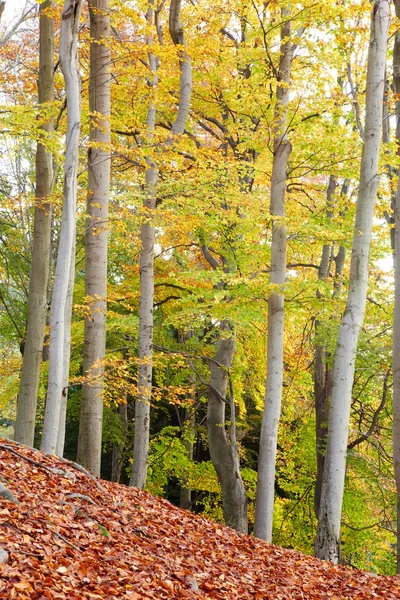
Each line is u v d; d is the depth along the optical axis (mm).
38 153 12742
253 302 13836
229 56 14719
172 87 14781
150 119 14211
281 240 13398
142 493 10375
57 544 5934
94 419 11914
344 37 12469
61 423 10609
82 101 14078
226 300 14750
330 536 11500
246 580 7547
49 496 7262
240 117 16797
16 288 19672
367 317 16969
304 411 20953
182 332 21547
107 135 11633
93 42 11672
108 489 9336
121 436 20859
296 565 9461
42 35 12703
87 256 11852
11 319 18453
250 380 19828
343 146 12656
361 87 16047
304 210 15945
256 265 15500
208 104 16469
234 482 16891
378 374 16156
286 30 13188
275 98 13312
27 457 8320
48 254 12945
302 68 13312
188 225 13344
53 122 12453
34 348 12688
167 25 16656
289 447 20750
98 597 5219
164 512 9484
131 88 14047
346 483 17797
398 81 11633
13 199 14039
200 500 23828
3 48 14977
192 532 9000
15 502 6484
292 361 20297
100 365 11320
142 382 14406
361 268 11695
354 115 14555
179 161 12812
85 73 14992
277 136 13438
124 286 18844
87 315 11953
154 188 12844
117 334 19156
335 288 16297
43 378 17484
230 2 13883
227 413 22734
